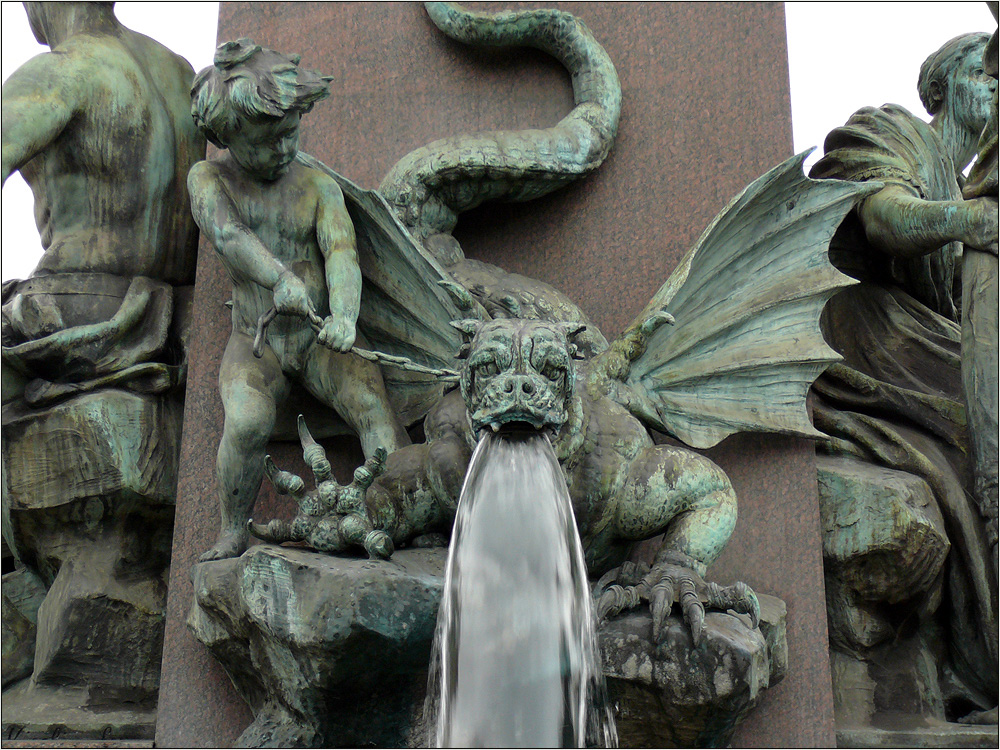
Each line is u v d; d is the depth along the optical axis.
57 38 6.31
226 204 4.79
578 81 5.99
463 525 4.13
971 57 7.20
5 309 5.76
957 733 5.12
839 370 6.10
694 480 4.72
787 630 5.04
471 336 4.36
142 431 5.62
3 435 5.59
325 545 4.36
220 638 4.75
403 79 6.24
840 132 6.69
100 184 5.98
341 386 5.06
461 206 5.76
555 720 3.84
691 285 5.33
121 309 5.73
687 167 5.84
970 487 5.61
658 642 4.12
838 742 5.11
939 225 5.75
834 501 5.40
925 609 5.47
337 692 4.30
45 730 5.27
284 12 6.43
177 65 6.41
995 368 5.48
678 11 6.14
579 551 4.13
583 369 5.02
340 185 5.19
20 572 6.00
